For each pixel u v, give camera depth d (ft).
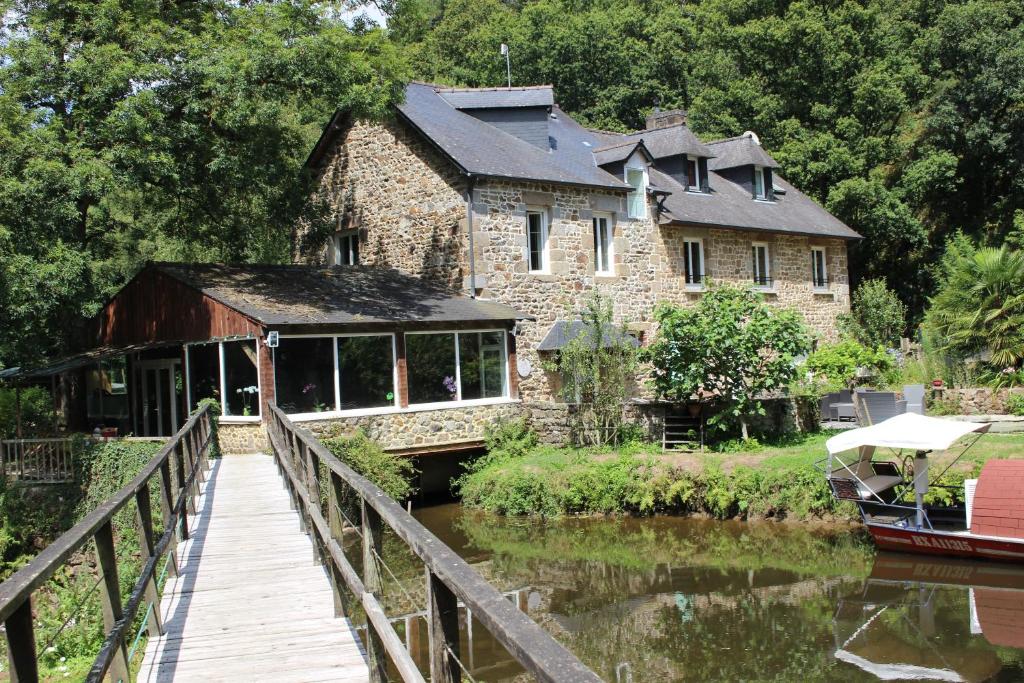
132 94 51.44
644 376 66.69
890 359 71.82
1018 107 99.19
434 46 131.54
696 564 41.34
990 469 39.32
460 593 7.09
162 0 59.21
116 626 12.84
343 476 15.01
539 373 63.31
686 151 78.02
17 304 50.47
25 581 7.92
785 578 38.19
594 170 69.46
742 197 84.02
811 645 29.91
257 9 56.08
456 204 61.41
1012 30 98.53
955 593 34.81
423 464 61.77
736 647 30.09
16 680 8.18
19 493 55.21
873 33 105.70
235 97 52.03
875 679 26.68
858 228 100.58
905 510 41.65
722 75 113.50
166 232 69.97
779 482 48.24
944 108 100.37
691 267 74.74
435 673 8.38
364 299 57.11
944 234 106.83
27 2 57.52
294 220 65.10
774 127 104.88
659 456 54.13
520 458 58.03
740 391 55.62
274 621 19.15
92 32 54.90
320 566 24.45
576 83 119.85
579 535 48.21
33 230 50.85
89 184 48.80
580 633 32.22
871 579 37.37
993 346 65.00
